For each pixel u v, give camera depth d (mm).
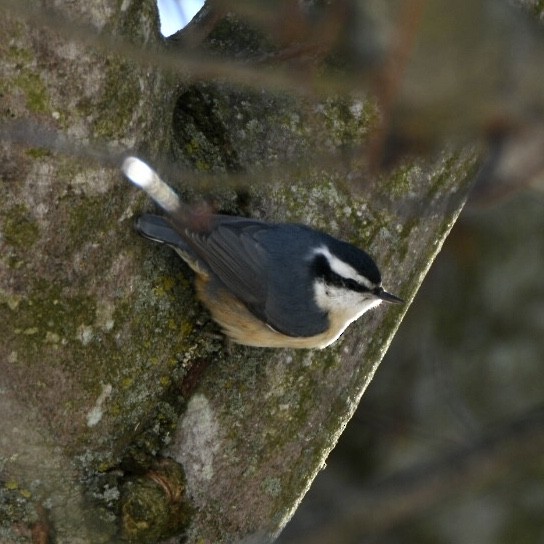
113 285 7906
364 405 15789
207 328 8680
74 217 7465
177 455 8367
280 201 9125
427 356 15977
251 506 8750
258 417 8766
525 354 15812
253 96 8984
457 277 16391
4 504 7816
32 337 7586
